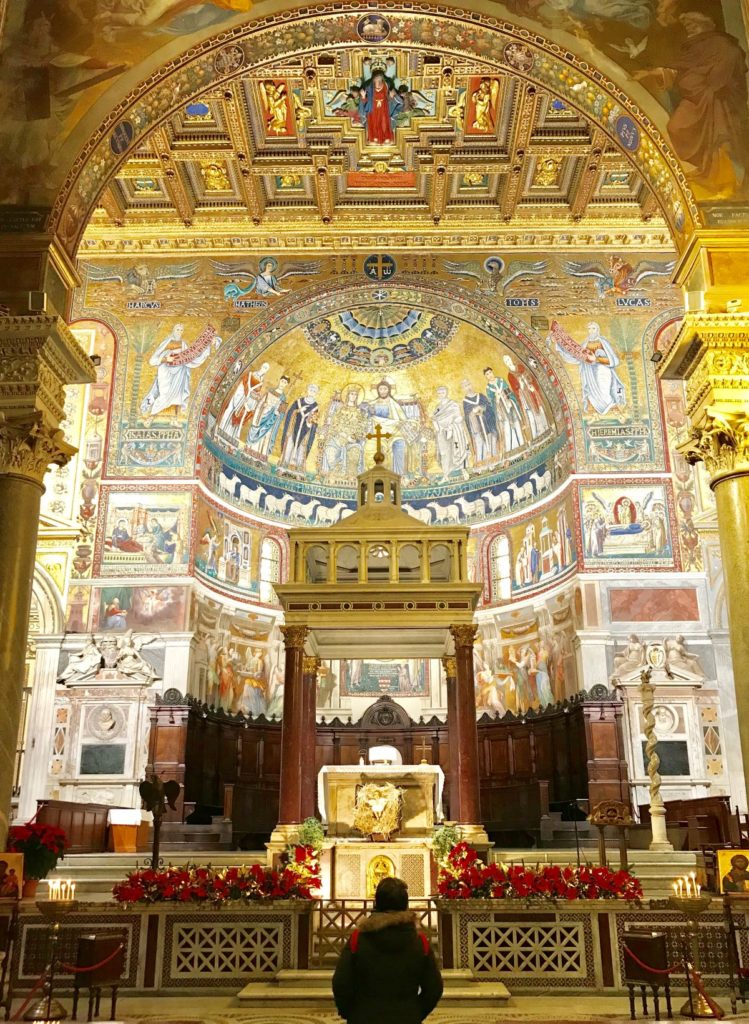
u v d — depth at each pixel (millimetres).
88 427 25109
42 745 22703
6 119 13391
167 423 25109
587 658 23359
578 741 23281
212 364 25344
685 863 16141
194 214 24938
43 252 12914
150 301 25750
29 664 23484
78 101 13578
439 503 28391
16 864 10516
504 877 10445
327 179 23297
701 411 12758
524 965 10016
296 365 27516
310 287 25625
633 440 24891
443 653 17219
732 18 13438
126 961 10141
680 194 13406
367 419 28688
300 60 19328
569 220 25062
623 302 25578
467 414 28172
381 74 20047
